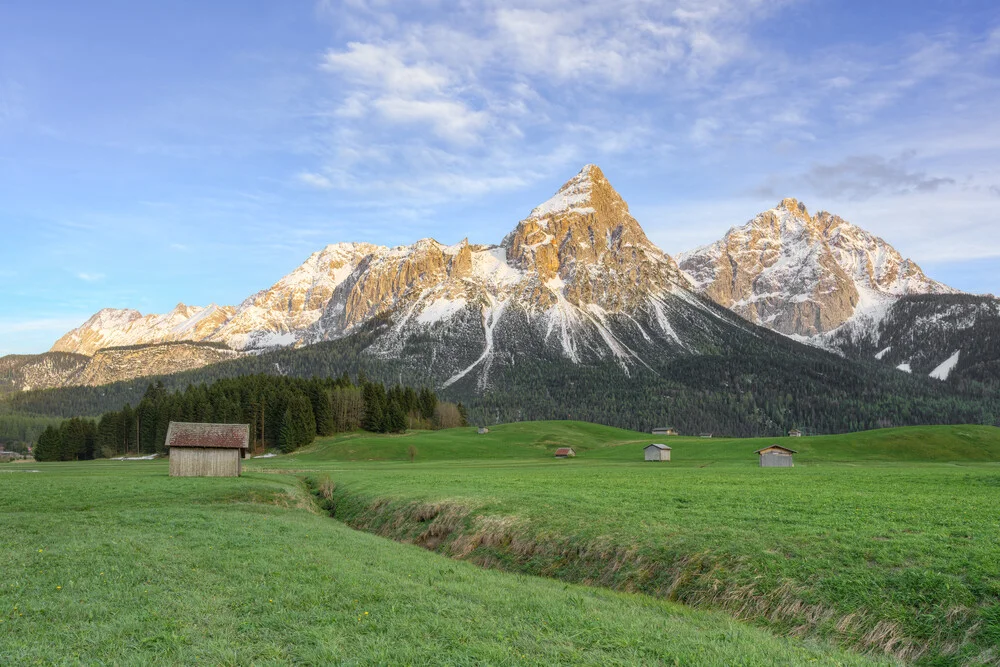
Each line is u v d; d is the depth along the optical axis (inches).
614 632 788.0
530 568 1325.0
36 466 5369.1
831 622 871.7
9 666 634.8
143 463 5807.1
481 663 658.8
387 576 1051.9
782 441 6953.7
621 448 7564.0
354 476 3523.6
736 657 703.1
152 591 925.8
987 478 2406.5
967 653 748.6
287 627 773.9
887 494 1856.5
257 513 1989.4
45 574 1025.5
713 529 1286.9
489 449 7455.7
